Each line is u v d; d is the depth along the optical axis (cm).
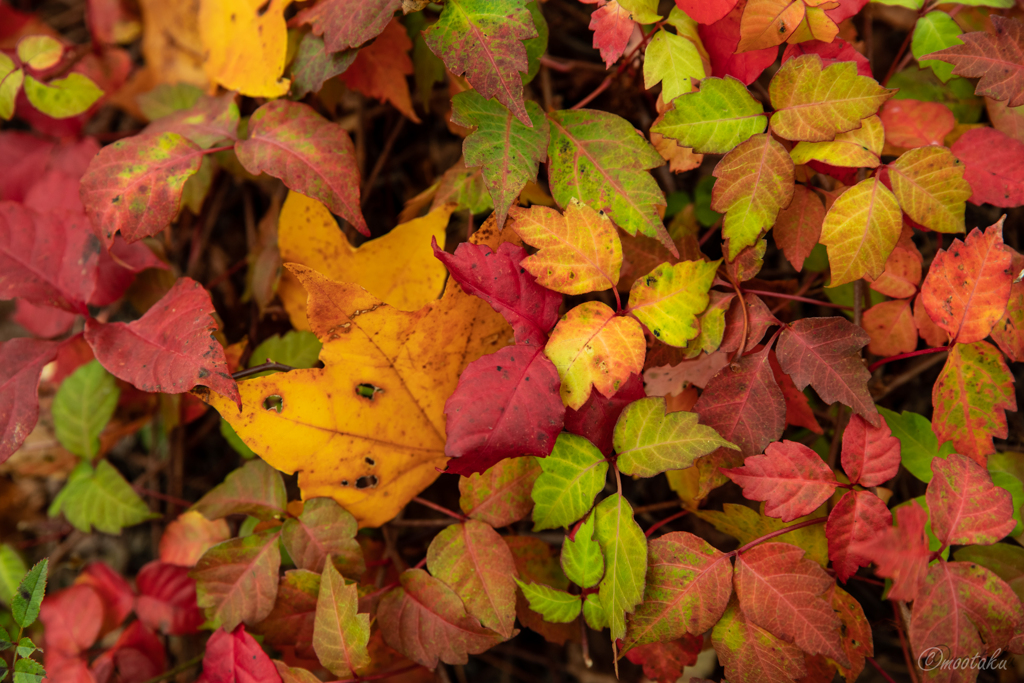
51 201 75
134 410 76
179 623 71
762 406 60
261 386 60
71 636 71
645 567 58
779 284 66
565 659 75
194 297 61
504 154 59
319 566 62
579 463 59
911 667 62
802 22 59
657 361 62
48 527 79
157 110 74
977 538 58
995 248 58
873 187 60
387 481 62
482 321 62
